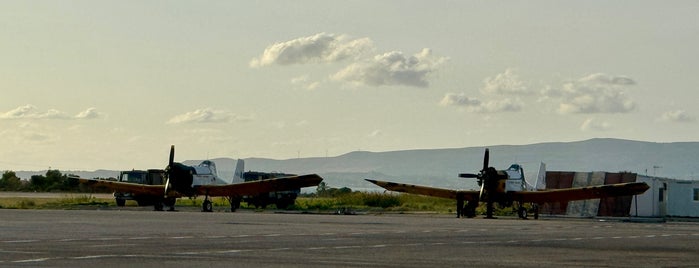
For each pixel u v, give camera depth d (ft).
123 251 116.16
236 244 131.64
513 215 336.70
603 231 193.16
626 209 338.13
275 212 320.09
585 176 351.67
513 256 118.93
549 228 205.05
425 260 110.83
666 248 139.13
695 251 133.69
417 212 345.92
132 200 366.84
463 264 106.83
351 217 261.85
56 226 174.19
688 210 341.41
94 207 335.47
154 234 151.43
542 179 346.13
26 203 350.64
